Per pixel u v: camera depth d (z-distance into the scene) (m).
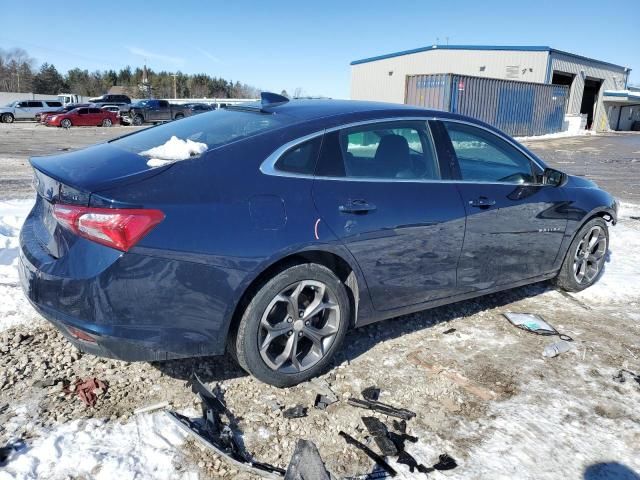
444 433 2.67
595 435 2.70
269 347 2.95
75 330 2.42
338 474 2.35
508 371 3.29
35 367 3.05
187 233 2.47
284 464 2.40
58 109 32.28
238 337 2.75
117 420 2.61
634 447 2.63
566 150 21.56
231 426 2.61
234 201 2.62
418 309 3.52
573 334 3.86
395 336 3.68
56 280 2.43
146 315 2.45
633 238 6.60
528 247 4.02
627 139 30.38
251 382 3.00
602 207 4.57
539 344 3.66
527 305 4.39
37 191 2.90
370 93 38.12
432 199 3.32
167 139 3.10
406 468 2.40
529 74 32.69
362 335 3.66
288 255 2.74
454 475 2.38
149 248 2.40
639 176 13.40
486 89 25.45
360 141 3.14
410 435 2.63
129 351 2.47
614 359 3.51
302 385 3.01
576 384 3.18
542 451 2.56
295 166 2.86
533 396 3.03
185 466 2.32
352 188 3.01
